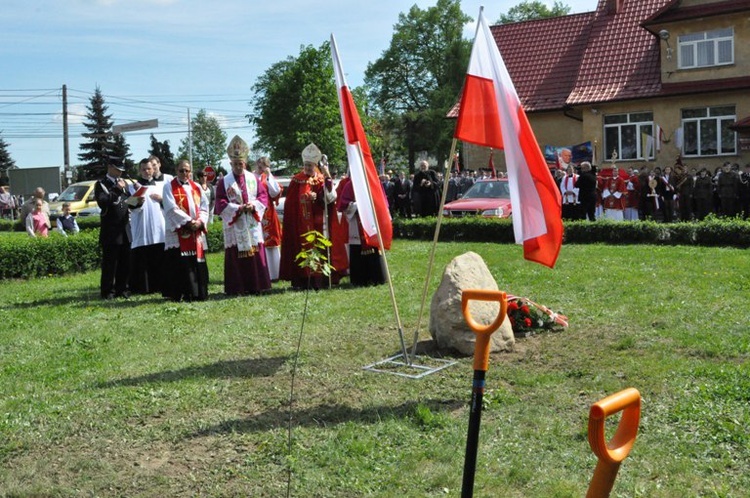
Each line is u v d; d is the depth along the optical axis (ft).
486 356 12.48
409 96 240.94
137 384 25.88
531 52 128.57
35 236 61.26
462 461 19.07
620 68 113.70
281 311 37.40
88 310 40.52
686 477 17.70
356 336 31.58
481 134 25.52
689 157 108.27
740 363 25.76
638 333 30.01
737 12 102.27
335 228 45.62
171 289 42.52
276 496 17.71
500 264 49.34
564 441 20.02
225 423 22.00
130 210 45.34
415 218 74.49
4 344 33.04
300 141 175.83
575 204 73.10
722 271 43.55
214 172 76.54
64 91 179.83
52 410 23.62
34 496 18.26
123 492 18.28
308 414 22.53
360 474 18.56
